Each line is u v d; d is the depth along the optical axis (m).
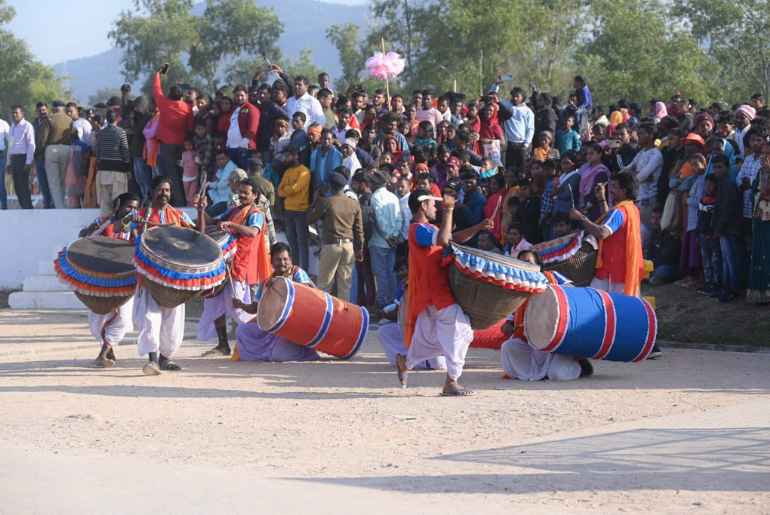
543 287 11.08
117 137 23.84
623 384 11.83
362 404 10.82
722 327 15.73
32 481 7.29
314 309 13.97
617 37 61.56
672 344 15.53
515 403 10.62
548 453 8.23
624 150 19.12
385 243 18.72
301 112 20.14
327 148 19.69
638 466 7.73
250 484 7.20
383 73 23.31
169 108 22.25
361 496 6.86
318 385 12.20
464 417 9.95
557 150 21.67
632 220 13.40
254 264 14.64
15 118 26.14
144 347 12.98
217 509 6.46
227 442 8.95
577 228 16.05
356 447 8.68
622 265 13.41
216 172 21.48
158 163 22.50
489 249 16.39
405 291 13.69
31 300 23.59
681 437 8.70
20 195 26.36
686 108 22.89
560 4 64.50
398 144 20.38
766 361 13.64
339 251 18.23
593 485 7.20
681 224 17.58
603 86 60.28
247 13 87.31
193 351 15.62
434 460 8.09
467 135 19.95
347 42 81.00
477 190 17.92
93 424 9.80
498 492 7.03
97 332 13.78
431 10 65.12
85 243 13.48
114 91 106.94
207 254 12.77
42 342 16.86
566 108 22.61
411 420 9.84
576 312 11.96
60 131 25.69
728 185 16.31
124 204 14.05
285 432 9.36
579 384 11.90
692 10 63.59
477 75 61.41
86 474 7.52
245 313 14.55
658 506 6.66
